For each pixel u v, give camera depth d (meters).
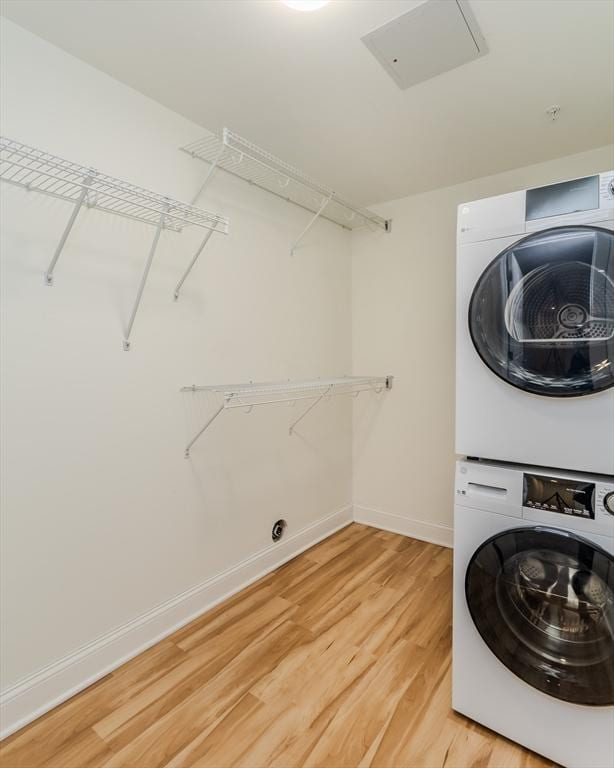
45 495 1.50
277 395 2.51
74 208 1.47
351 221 3.02
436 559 2.64
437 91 1.75
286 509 2.63
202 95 1.77
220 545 2.18
